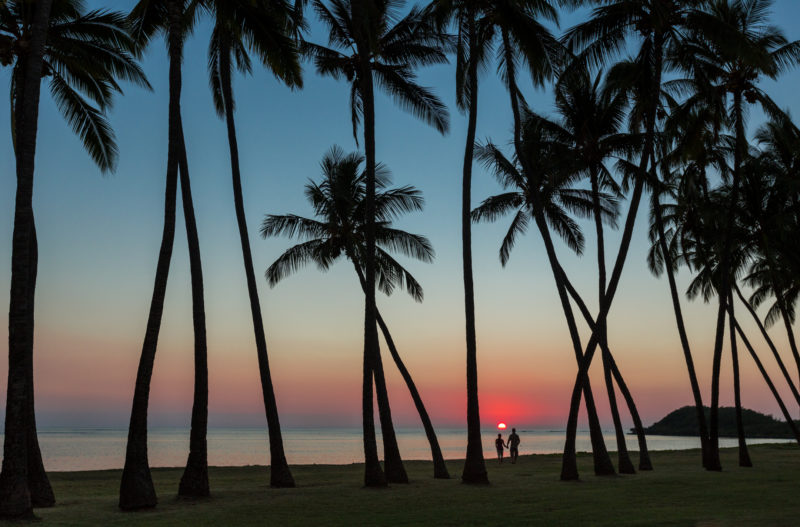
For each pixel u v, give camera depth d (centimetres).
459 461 4147
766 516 1450
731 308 3400
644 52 2759
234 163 2425
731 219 3070
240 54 2553
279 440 2309
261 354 2347
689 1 2614
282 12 2144
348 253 3052
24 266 1557
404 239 3070
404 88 2822
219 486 2323
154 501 1698
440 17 2630
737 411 3309
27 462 1573
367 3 2445
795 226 3406
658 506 1675
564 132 3080
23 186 1577
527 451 10281
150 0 2073
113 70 2247
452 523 1420
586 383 2797
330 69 2875
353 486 2317
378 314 2959
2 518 1441
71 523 1438
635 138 2911
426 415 2800
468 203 2538
